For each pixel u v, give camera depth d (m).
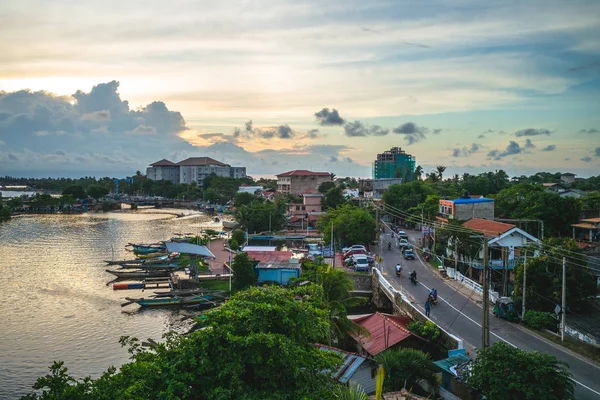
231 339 17.81
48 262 86.06
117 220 162.62
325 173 184.88
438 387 29.30
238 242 101.69
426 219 80.62
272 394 17.55
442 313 42.28
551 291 40.44
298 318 20.34
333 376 27.03
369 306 57.22
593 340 33.84
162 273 76.75
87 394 16.45
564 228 67.62
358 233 80.38
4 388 36.84
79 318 54.56
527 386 22.92
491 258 54.28
